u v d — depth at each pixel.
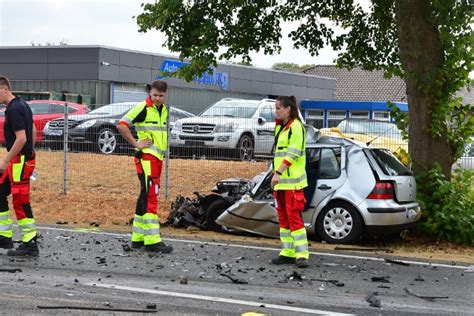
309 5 16.83
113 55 38.66
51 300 7.37
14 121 9.48
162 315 6.93
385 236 13.29
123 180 17.83
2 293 7.61
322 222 12.29
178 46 15.53
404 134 14.30
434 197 13.30
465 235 12.99
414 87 13.91
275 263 10.00
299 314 7.15
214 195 13.42
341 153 12.41
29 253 9.79
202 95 43.84
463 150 13.98
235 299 7.68
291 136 9.88
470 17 13.38
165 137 10.79
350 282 8.88
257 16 16.48
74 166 18.41
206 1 15.22
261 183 12.72
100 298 7.51
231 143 19.66
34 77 39.62
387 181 12.06
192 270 9.26
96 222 14.41
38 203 15.95
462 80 13.63
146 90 41.09
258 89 48.69
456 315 7.35
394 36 16.75
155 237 10.59
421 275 9.61
